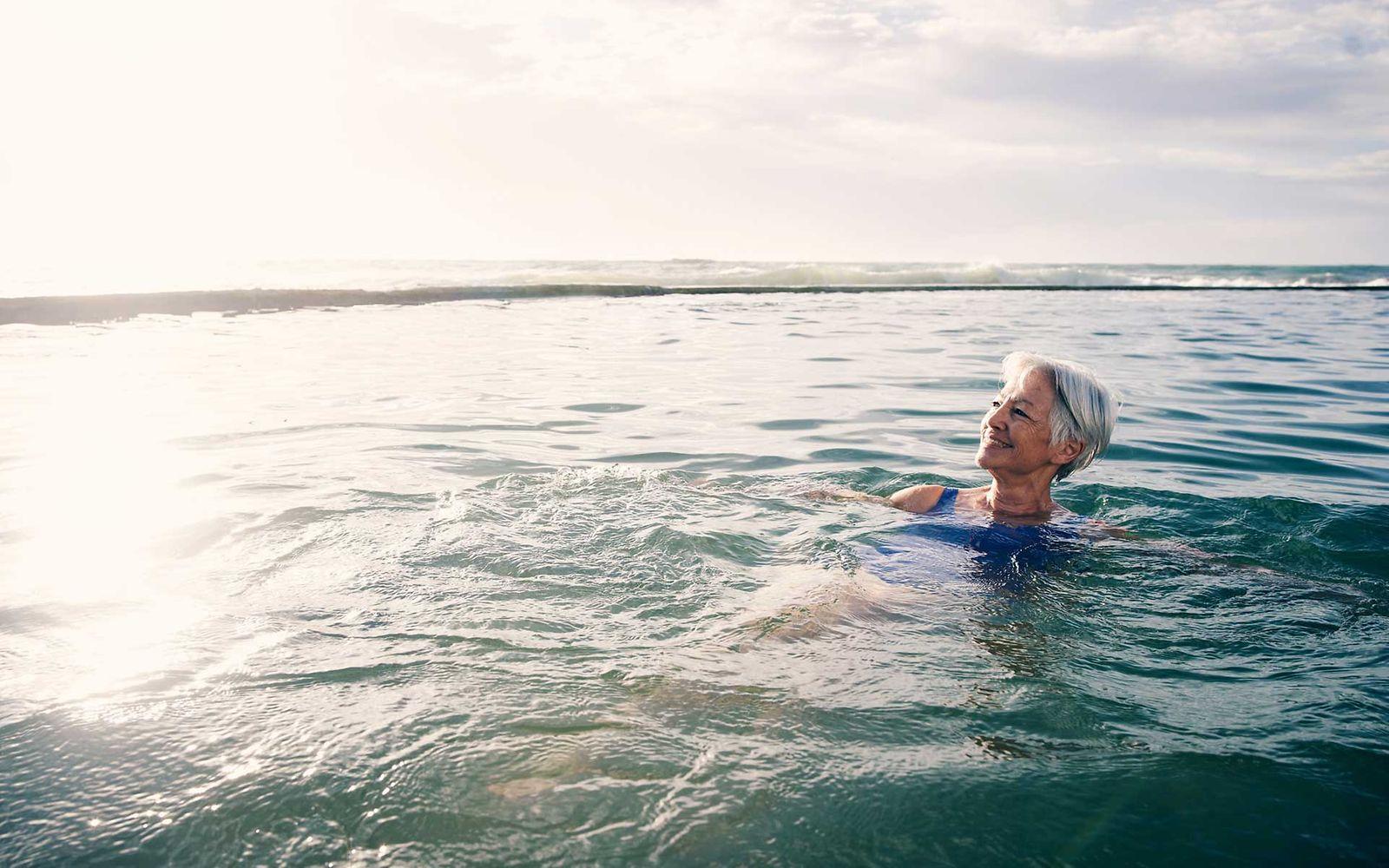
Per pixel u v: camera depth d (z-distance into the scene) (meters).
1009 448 3.60
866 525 3.55
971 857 1.54
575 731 1.91
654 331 12.54
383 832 1.57
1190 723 2.02
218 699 2.03
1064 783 1.76
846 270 32.81
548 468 4.54
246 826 1.58
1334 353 10.80
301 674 2.16
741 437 5.54
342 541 3.19
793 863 1.52
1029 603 2.78
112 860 1.50
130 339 10.27
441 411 6.14
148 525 3.36
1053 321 15.35
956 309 18.33
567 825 1.59
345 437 5.16
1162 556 3.24
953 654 2.38
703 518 3.56
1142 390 7.80
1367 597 2.90
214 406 6.12
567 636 2.42
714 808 1.65
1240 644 2.50
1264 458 5.14
